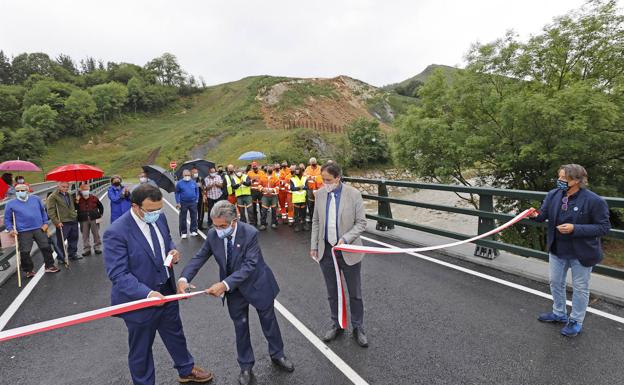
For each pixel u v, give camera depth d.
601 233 3.14
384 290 4.72
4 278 5.86
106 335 3.97
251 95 83.12
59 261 6.96
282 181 9.36
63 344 3.80
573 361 3.04
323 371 3.12
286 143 38.62
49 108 83.00
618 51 12.84
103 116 94.00
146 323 2.56
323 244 3.59
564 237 3.37
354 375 3.03
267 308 3.04
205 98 117.19
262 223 9.23
